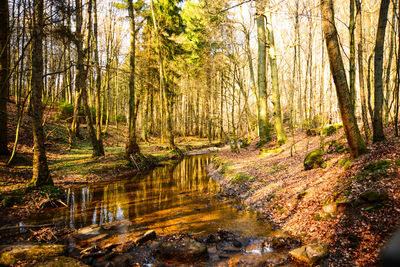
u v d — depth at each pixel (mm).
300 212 6617
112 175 14789
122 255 5168
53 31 13172
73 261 4707
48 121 22953
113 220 7391
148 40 28344
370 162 6445
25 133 17250
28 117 20344
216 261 4883
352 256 4215
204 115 41531
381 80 7922
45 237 6008
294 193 7742
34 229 6531
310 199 6805
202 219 7398
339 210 5496
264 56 18953
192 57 31219
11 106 21469
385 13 7438
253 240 5766
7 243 5605
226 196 10156
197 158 25297
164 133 37125
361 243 4375
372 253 3984
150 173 16500
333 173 7613
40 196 8766
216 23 17484
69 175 12906
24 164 12039
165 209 8492
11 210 7613
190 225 6910
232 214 7805
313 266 4234
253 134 31078
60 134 21359
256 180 10711
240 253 5168
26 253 4848
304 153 12781
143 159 18656
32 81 8906
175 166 20000
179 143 36812
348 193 5707
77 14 15406
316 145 13758
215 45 22188
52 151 17547
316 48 19828
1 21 11242
